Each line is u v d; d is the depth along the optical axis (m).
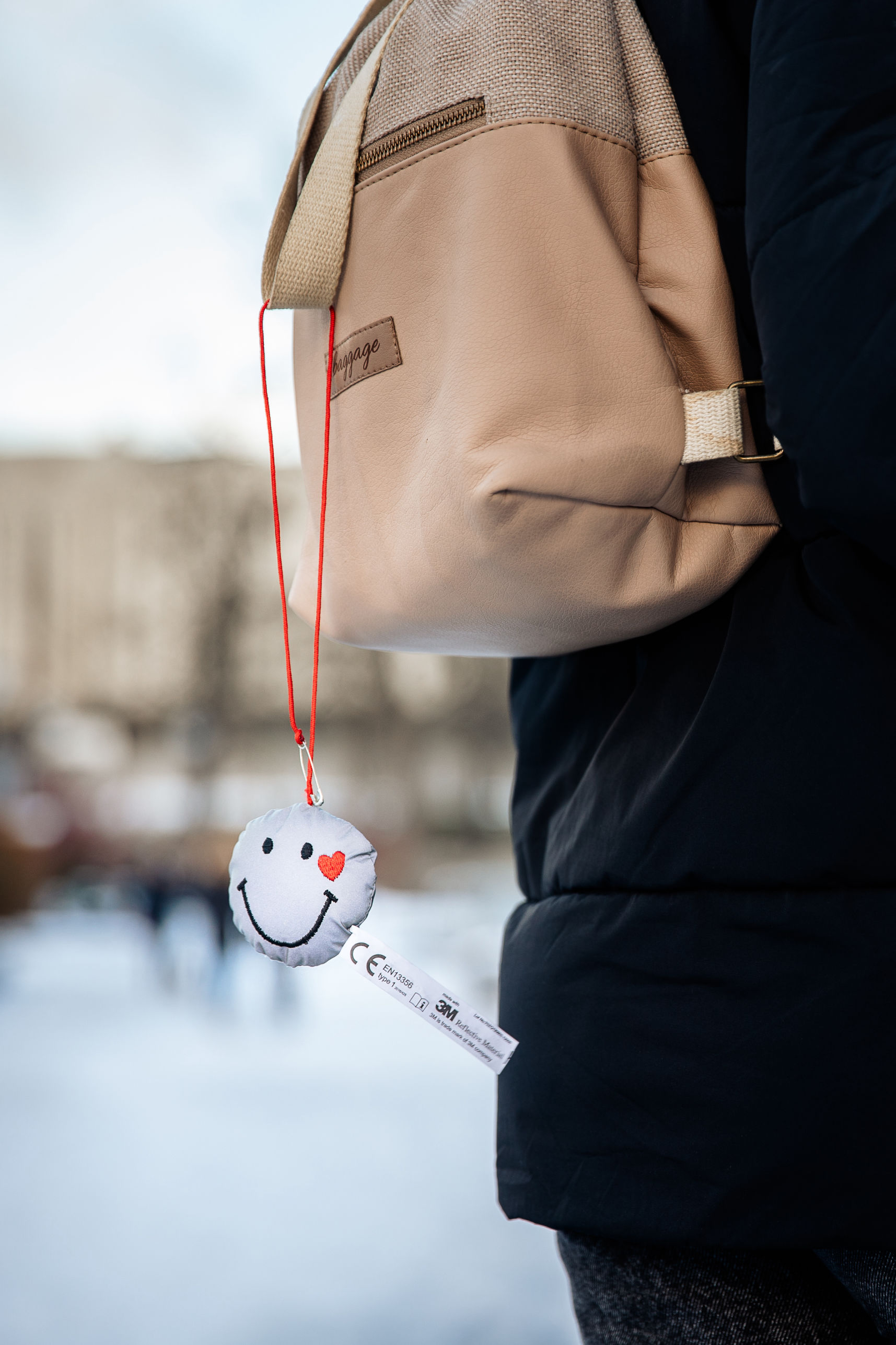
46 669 28.19
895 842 0.78
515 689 1.11
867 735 0.79
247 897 0.90
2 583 28.75
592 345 0.81
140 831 20.72
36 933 18.14
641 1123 0.83
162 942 12.47
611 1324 0.89
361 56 1.03
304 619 1.07
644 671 0.94
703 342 0.86
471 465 0.80
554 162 0.83
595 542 0.81
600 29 0.88
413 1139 5.07
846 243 0.70
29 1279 3.24
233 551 23.03
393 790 25.70
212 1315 2.97
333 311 0.96
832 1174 0.77
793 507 0.87
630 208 0.87
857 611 0.80
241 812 22.47
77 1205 3.99
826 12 0.73
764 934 0.80
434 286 0.88
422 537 0.86
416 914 17.83
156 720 26.59
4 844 18.03
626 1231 0.82
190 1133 5.14
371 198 0.91
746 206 0.78
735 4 0.88
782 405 0.72
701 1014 0.81
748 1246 0.78
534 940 0.94
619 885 0.88
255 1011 9.95
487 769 26.62
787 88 0.74
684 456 0.82
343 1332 2.87
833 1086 0.77
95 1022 9.20
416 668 26.50
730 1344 0.84
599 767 0.93
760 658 0.83
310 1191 4.19
